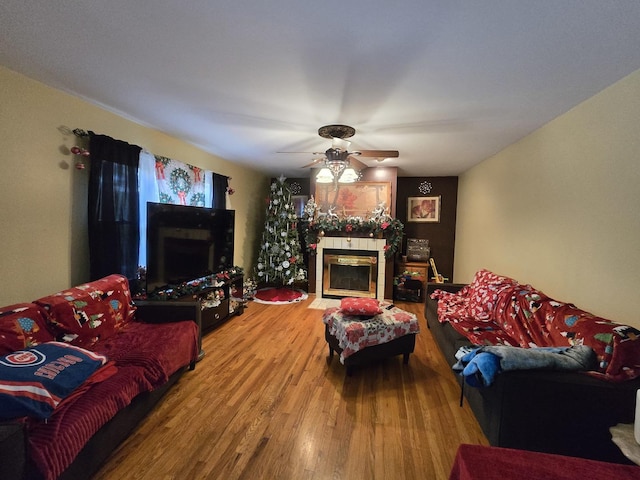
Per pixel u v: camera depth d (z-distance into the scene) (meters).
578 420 1.38
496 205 3.48
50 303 1.79
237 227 4.79
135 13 1.27
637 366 1.36
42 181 2.04
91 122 2.35
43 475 1.11
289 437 1.74
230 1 1.18
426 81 1.80
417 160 4.02
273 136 3.07
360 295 4.86
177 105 2.31
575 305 2.09
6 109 1.82
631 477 0.87
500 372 1.44
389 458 1.59
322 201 5.02
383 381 2.37
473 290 3.21
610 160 1.78
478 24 1.28
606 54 1.47
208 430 1.78
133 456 1.57
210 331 3.37
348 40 1.42
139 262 2.81
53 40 1.49
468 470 0.89
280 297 4.75
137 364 1.76
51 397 1.24
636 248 1.60
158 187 3.00
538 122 2.45
